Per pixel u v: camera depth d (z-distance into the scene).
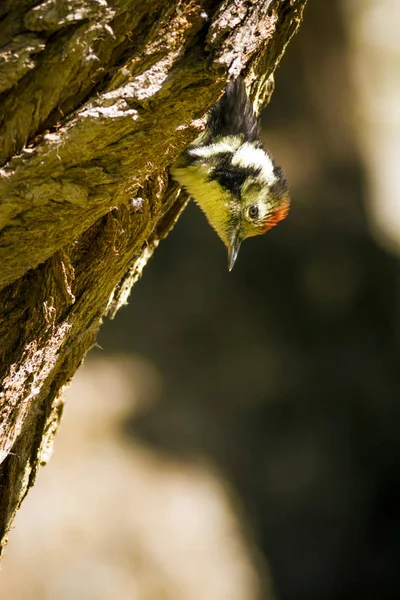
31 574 12.80
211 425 16.50
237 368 17.98
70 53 3.55
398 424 17.38
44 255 4.01
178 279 19.86
